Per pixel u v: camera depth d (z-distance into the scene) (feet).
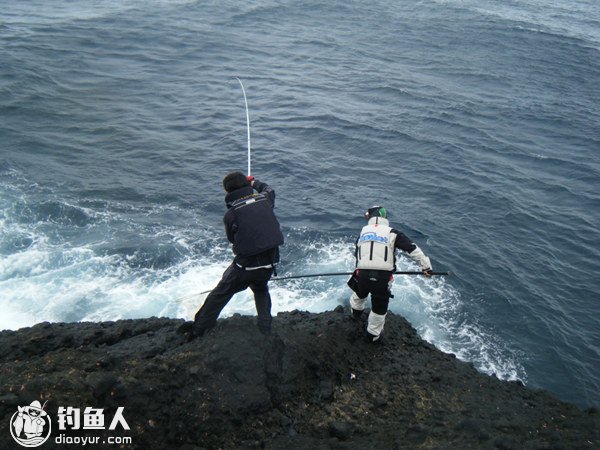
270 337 17.52
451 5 150.82
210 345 16.70
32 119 60.70
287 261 38.47
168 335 18.61
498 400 18.45
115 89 73.87
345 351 19.98
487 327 34.22
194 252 38.27
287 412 16.75
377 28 123.54
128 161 53.11
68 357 16.35
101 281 34.12
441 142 65.05
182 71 84.58
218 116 67.31
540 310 36.42
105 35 97.71
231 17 119.75
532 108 81.35
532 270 41.06
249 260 16.16
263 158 56.39
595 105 85.71
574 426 16.74
